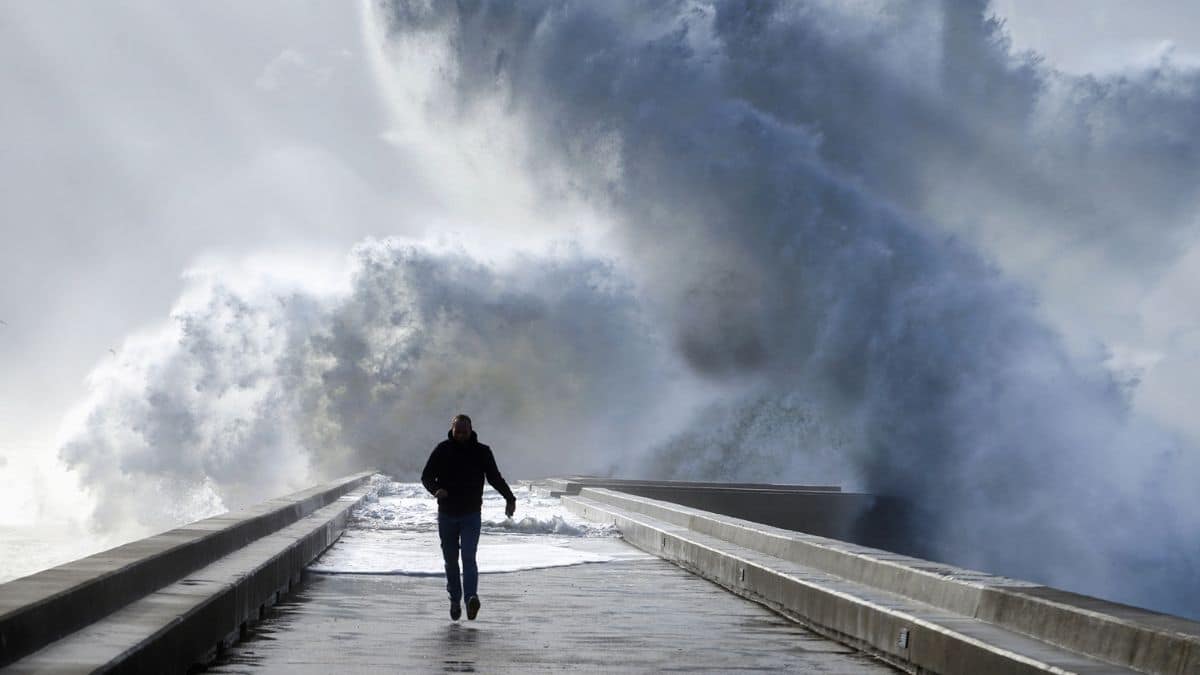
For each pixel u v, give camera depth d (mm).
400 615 21438
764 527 28797
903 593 18766
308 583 25953
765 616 22203
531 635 19484
